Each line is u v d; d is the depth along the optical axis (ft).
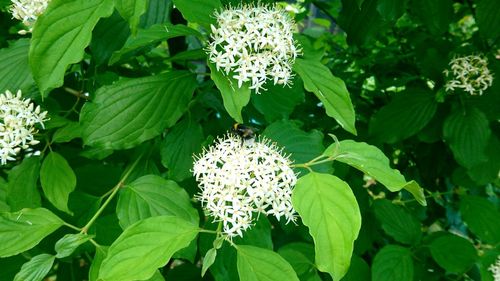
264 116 0.86
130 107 0.72
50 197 0.72
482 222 1.03
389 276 0.88
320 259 0.49
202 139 0.83
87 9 0.52
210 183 0.67
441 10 1.09
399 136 1.11
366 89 1.41
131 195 0.70
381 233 1.24
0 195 0.77
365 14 1.01
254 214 0.74
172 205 0.70
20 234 0.59
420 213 1.31
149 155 0.84
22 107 0.74
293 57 0.70
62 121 0.79
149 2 0.77
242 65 0.64
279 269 0.55
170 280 0.92
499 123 1.23
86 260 0.95
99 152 0.81
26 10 0.73
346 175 1.09
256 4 0.82
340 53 1.49
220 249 0.73
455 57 1.13
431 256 1.07
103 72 0.91
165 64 1.23
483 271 0.95
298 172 0.69
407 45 1.41
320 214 0.50
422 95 1.11
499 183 1.29
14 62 0.76
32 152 0.93
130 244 0.51
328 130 1.18
